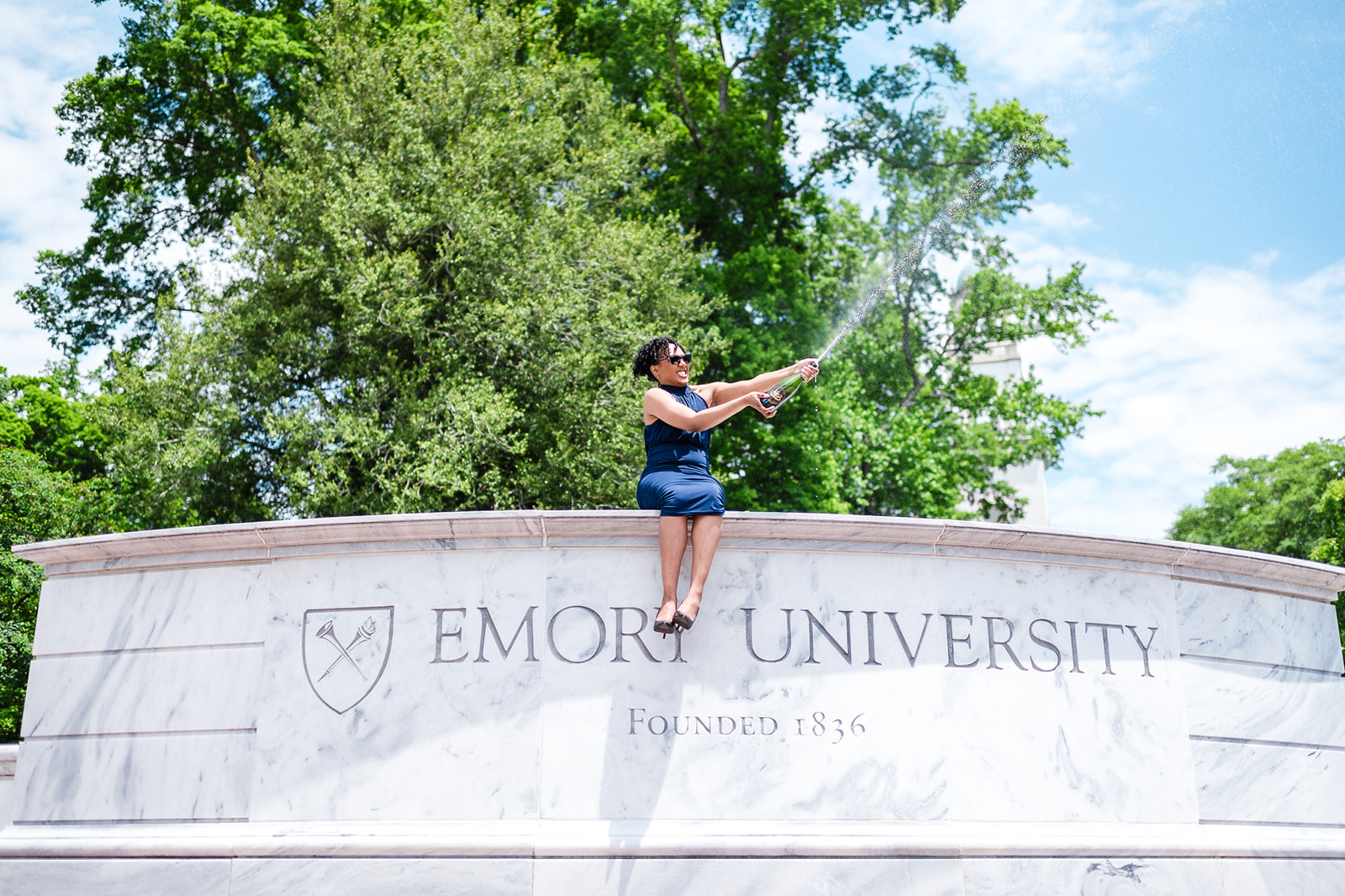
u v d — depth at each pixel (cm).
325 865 487
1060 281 2591
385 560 537
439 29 1809
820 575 538
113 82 2022
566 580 527
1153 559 584
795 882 486
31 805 542
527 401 1630
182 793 522
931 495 2416
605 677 514
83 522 1909
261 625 538
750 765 508
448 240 1548
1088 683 555
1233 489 4131
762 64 2272
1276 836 559
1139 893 519
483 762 504
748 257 2080
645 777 502
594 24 2175
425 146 1594
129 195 2114
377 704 516
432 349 1551
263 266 1628
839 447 2281
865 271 2452
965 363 2764
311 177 1600
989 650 546
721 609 527
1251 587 610
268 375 1549
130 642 554
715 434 2008
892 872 493
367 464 1505
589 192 1764
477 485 1553
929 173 2267
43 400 2909
